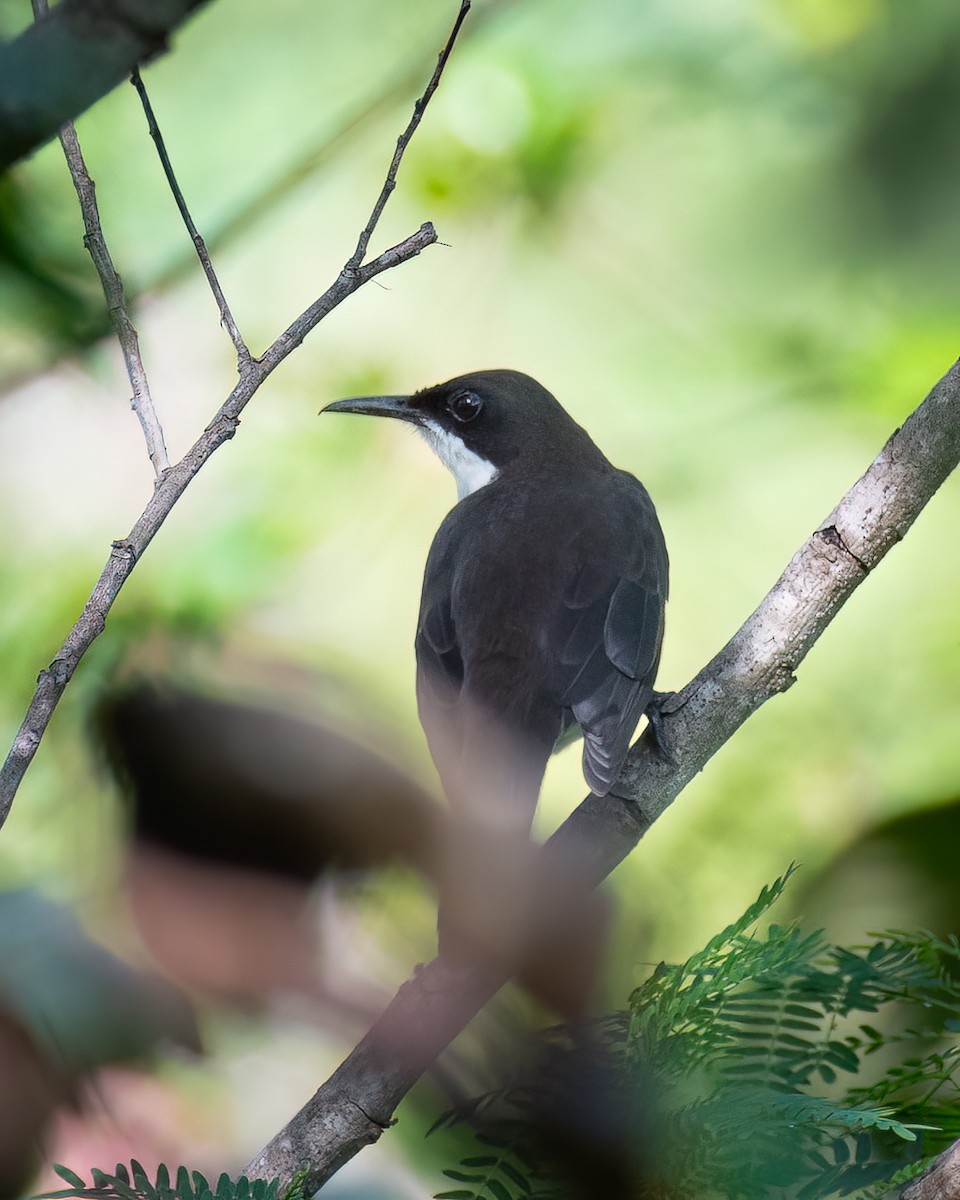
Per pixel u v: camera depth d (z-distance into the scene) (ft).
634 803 23.54
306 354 43.55
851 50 46.52
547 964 19.20
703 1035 17.10
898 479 22.77
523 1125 16.44
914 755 38.93
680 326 46.34
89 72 15.71
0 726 35.96
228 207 42.14
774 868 34.81
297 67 44.60
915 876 32.42
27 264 23.49
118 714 20.42
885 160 48.44
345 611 40.06
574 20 40.91
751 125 43.19
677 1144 16.11
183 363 41.57
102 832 21.22
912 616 42.68
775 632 23.38
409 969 20.12
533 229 43.16
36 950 19.24
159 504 18.38
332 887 19.69
